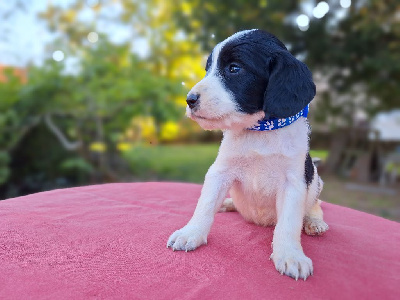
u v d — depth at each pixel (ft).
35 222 1.05
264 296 0.69
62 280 0.73
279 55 0.86
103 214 1.16
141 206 1.27
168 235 0.98
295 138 0.91
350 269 0.82
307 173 0.95
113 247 0.89
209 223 0.93
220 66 0.89
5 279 0.73
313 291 0.72
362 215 1.32
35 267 0.78
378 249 0.95
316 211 1.12
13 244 0.89
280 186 0.93
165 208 1.25
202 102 0.84
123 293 0.69
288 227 0.86
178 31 3.54
